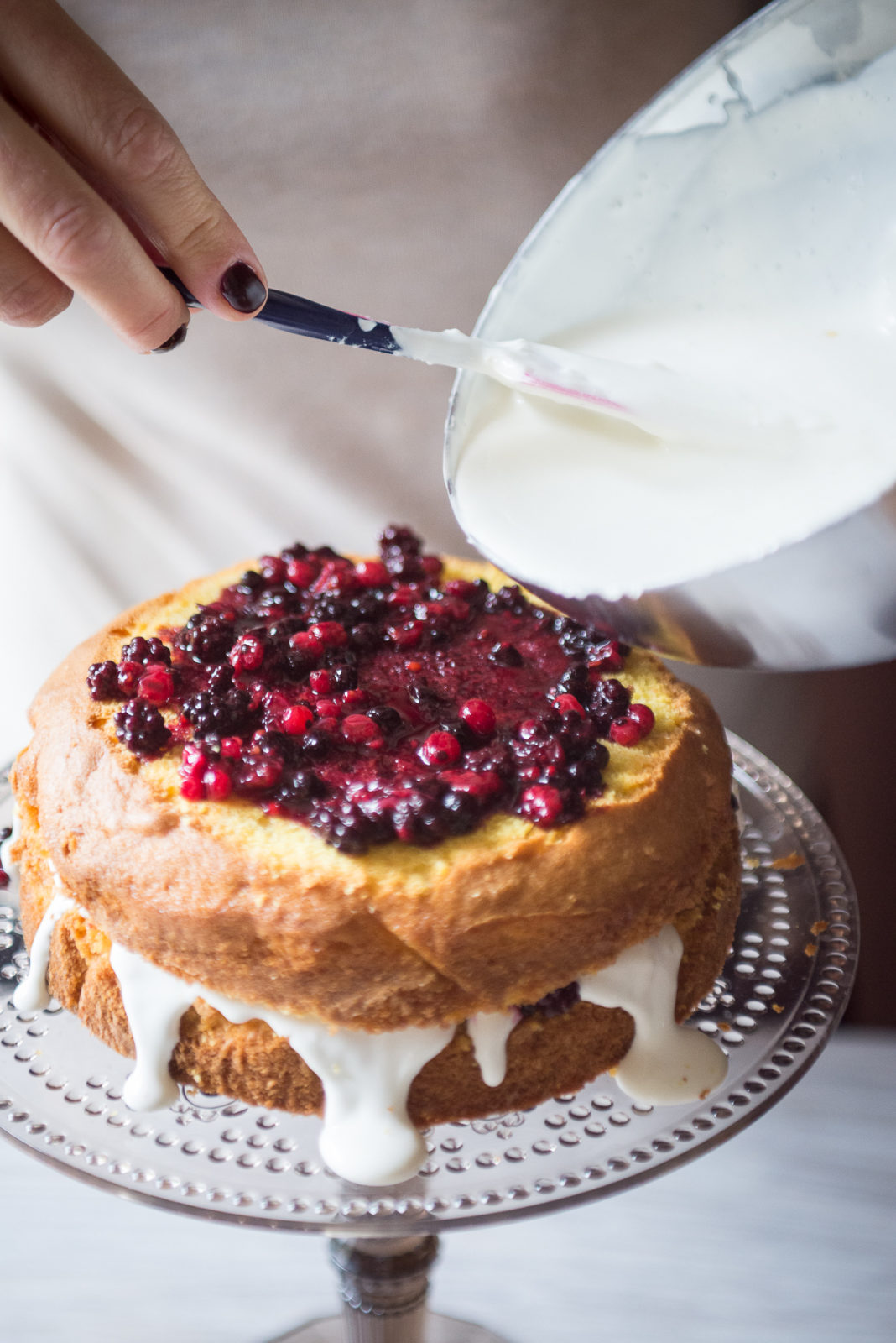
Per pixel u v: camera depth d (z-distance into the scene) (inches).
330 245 33.1
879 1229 28.7
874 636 19.3
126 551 36.2
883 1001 36.3
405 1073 21.4
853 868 35.9
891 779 35.0
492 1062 21.6
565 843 21.5
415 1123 21.7
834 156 22.3
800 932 24.0
